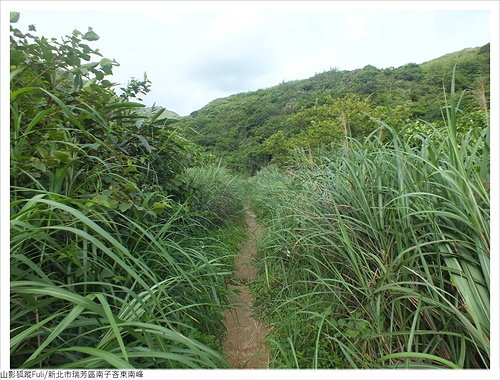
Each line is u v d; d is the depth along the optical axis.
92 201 1.39
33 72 1.72
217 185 5.23
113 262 1.64
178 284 1.89
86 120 2.00
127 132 2.43
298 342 1.84
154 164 2.85
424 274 1.54
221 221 4.86
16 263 1.17
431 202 1.62
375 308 1.59
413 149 2.04
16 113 1.38
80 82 1.95
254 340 2.10
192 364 1.06
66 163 1.47
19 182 1.44
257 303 2.54
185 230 2.78
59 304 1.29
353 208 1.95
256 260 3.39
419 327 1.51
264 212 4.94
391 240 1.72
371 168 2.05
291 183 3.58
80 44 1.85
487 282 1.28
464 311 1.36
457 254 1.43
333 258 2.06
